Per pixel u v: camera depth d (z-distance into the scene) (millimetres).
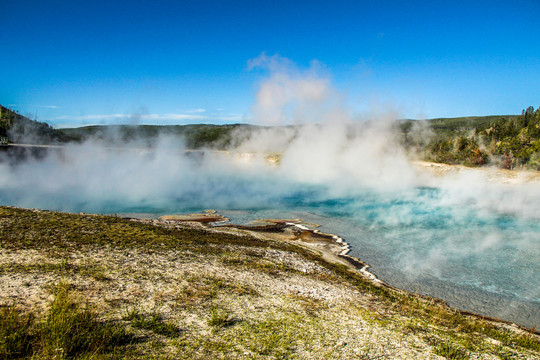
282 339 9984
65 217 25188
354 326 11711
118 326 9531
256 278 16453
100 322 9633
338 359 9078
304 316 12156
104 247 18203
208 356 8484
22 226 20094
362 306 14359
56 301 10078
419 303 16984
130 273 14602
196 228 29672
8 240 17031
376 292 17797
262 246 25297
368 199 56688
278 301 13562
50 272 13352
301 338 10211
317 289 16172
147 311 10969
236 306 12391
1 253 15008
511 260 27156
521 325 16906
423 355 9852
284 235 33625
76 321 9047
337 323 11836
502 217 43469
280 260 21406
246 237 28656
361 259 26906
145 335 9266
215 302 12539
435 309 16156
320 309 13203
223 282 15016
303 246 29031
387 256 27812
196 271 16188
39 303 10438
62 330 8281
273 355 8906
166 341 9070
